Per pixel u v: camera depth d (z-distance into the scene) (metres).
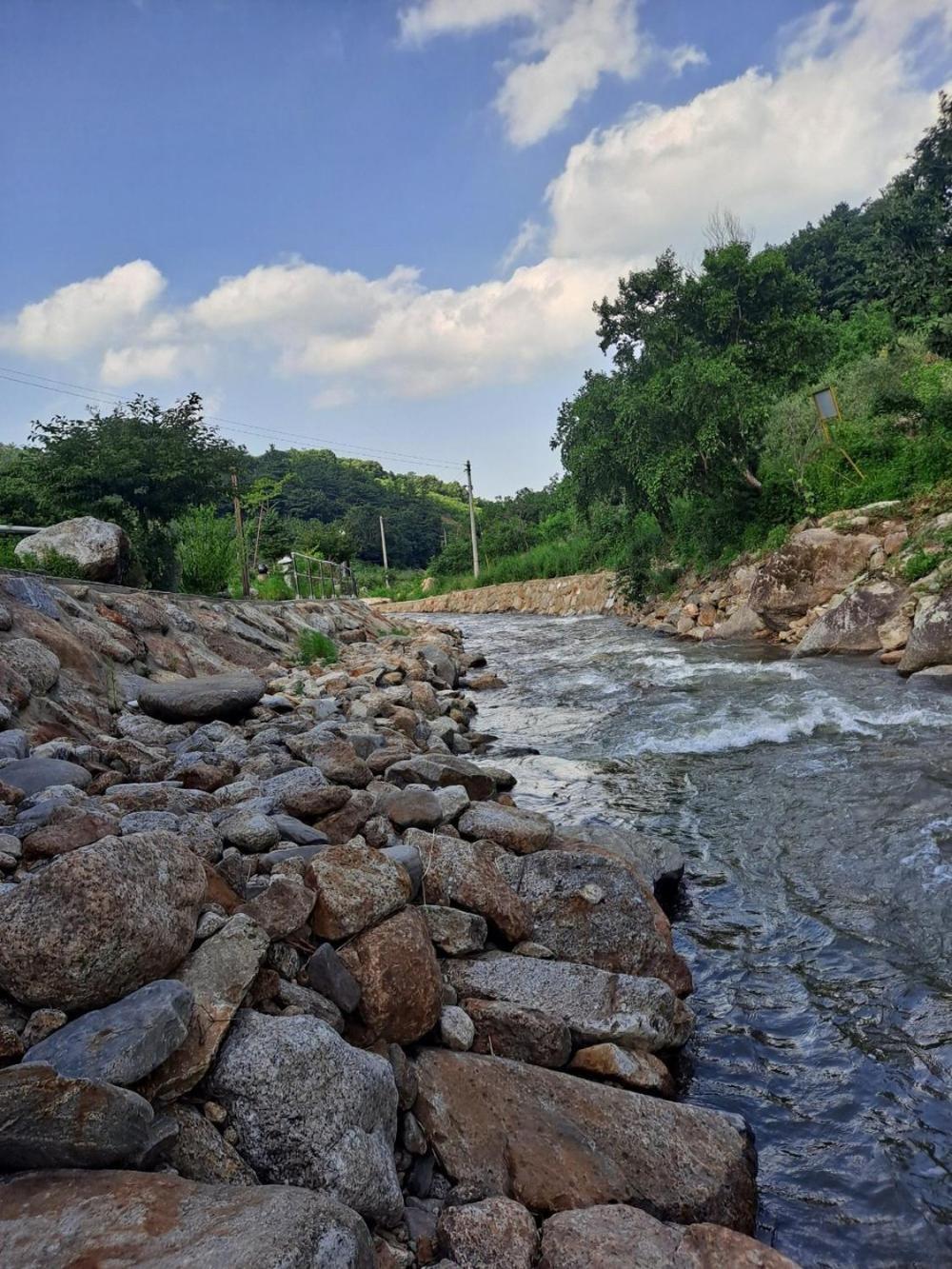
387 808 5.13
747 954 4.64
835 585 14.93
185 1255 1.88
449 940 3.99
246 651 13.07
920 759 7.36
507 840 5.14
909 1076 3.55
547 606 32.44
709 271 24.20
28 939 2.54
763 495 19.22
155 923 2.78
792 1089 3.56
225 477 18.59
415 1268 2.49
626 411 20.31
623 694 12.21
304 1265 1.92
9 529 11.65
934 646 10.59
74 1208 2.03
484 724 11.24
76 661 8.21
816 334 23.41
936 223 24.02
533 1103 3.16
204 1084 2.60
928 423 16.56
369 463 129.62
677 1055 3.83
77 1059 2.33
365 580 67.88
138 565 13.55
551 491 54.25
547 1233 2.56
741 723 9.40
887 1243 2.81
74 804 4.24
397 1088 3.05
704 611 18.84
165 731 7.75
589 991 3.80
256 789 5.44
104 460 16.70
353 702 10.58
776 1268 2.41
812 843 5.93
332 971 3.28
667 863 5.43
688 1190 2.89
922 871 5.27
